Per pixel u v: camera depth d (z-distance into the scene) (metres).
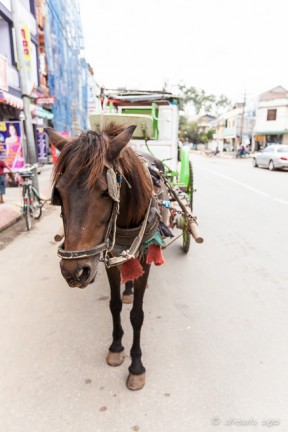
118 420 2.07
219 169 18.19
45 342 2.84
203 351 2.70
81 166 1.58
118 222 2.16
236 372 2.46
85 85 15.67
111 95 5.78
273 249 5.02
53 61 11.23
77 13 13.87
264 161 18.11
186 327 3.03
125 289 3.57
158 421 2.06
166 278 4.02
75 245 1.58
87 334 2.95
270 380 2.38
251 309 3.33
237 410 2.13
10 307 3.39
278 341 2.82
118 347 2.62
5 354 2.69
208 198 8.93
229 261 4.55
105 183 1.63
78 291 3.72
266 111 35.06
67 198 1.61
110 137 1.89
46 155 15.58
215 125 54.22
